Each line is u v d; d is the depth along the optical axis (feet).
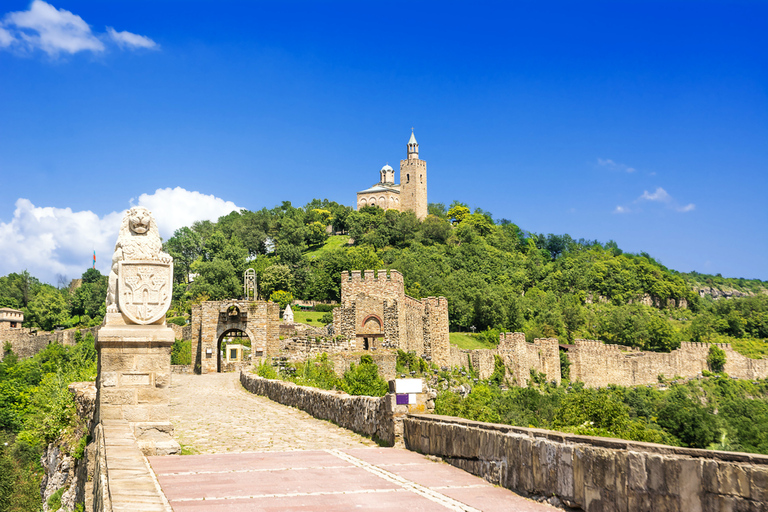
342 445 51.98
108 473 27.27
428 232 606.96
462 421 39.17
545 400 230.89
